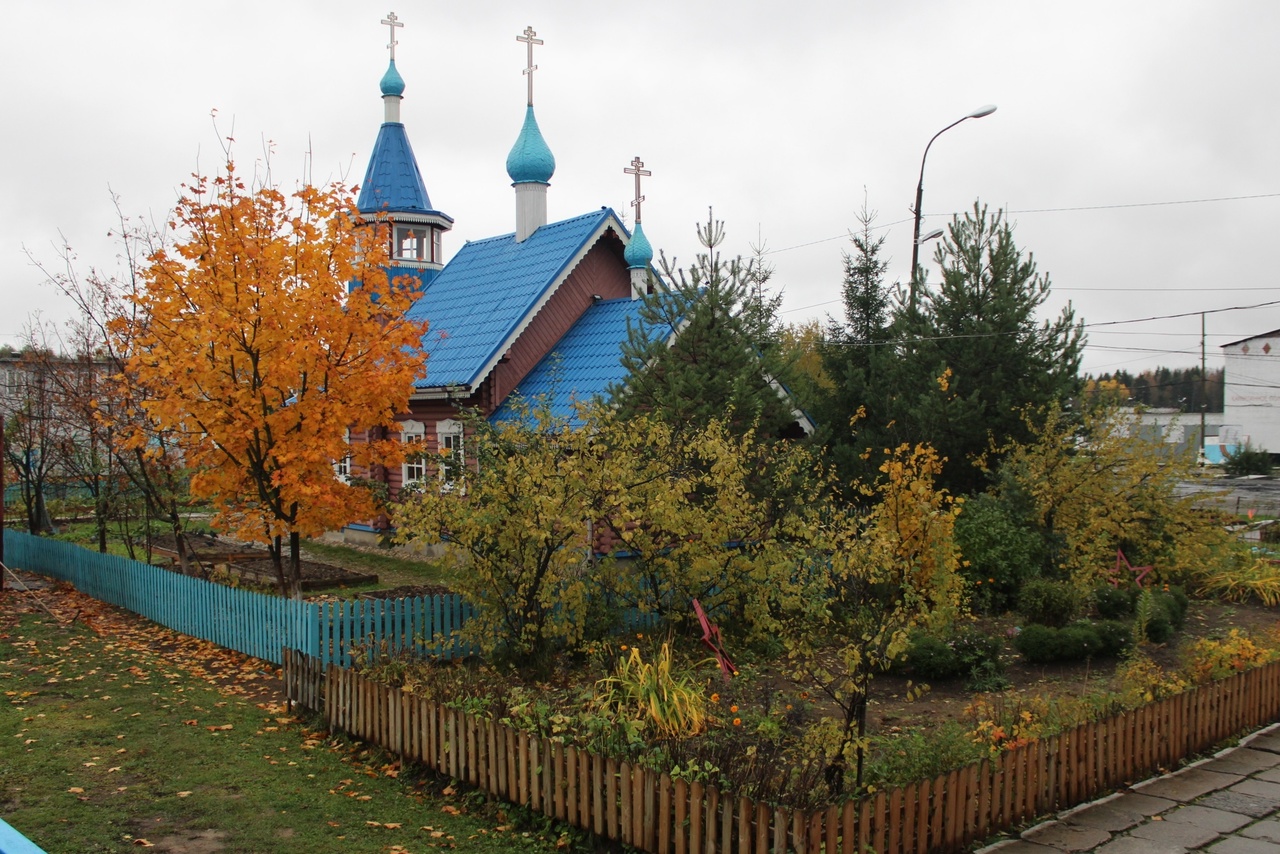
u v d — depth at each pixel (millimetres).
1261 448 60281
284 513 14195
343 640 12758
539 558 12516
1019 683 13570
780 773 7746
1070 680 13695
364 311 14078
